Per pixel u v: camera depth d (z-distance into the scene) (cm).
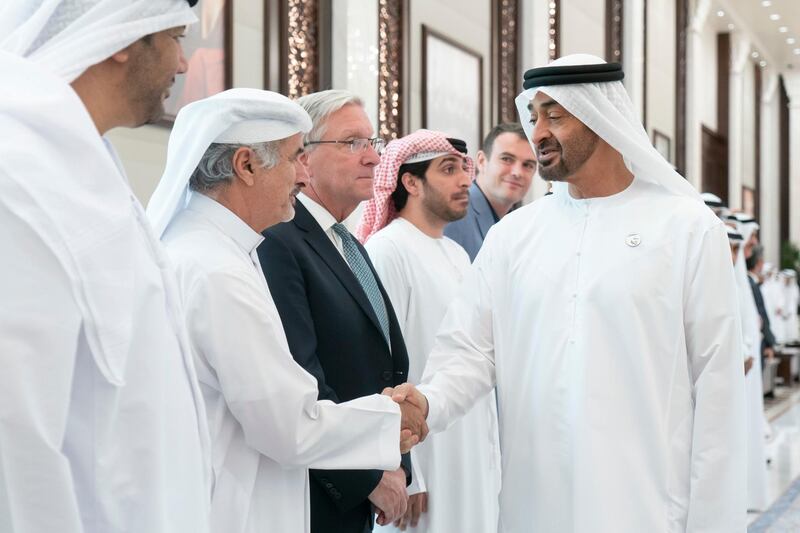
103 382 128
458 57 720
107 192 128
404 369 254
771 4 1842
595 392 219
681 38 1385
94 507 129
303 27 536
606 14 1078
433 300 304
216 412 183
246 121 190
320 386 215
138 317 133
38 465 117
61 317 120
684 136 1405
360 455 193
